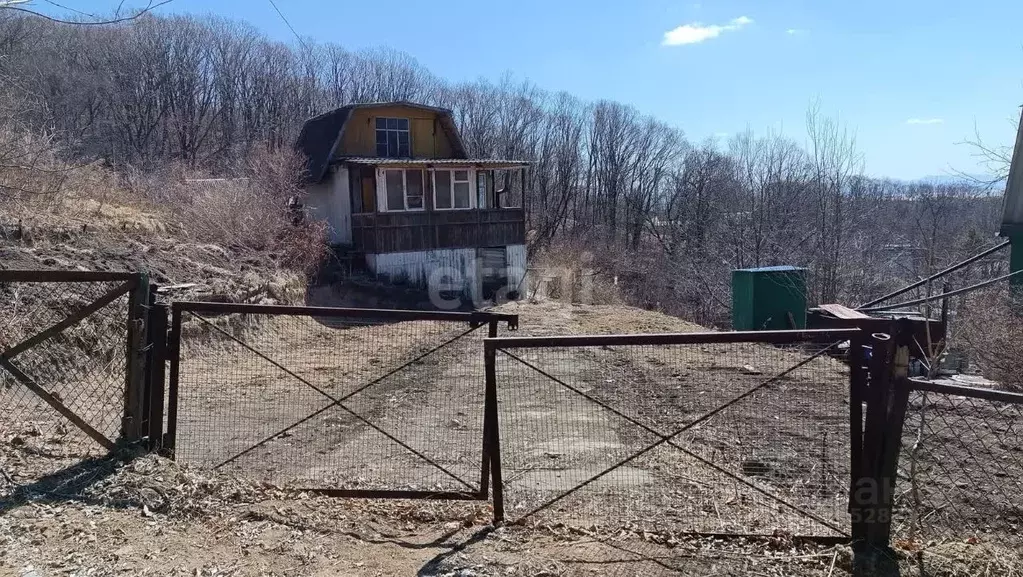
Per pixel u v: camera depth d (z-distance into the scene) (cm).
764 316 1253
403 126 2648
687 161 4803
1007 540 422
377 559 374
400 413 753
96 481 446
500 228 2567
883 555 371
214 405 745
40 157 1241
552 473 545
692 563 370
